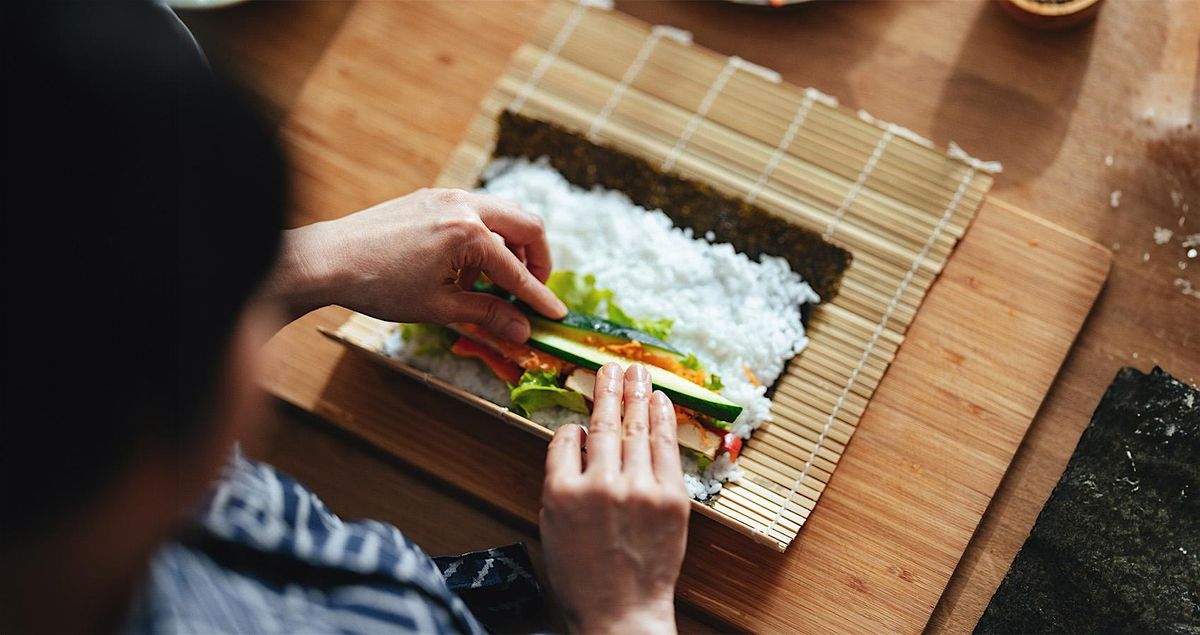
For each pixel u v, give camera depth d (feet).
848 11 2.63
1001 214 2.45
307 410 2.44
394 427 2.42
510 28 2.67
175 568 1.83
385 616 1.94
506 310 2.30
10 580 1.69
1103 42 2.55
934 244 2.44
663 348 2.32
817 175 2.49
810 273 2.43
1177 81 2.52
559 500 2.03
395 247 2.20
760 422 2.35
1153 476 2.27
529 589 2.27
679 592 2.31
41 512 1.59
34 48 1.51
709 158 2.52
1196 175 2.46
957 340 2.39
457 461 2.40
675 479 2.06
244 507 1.96
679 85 2.57
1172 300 2.40
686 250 2.44
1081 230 2.46
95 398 1.53
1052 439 2.36
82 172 1.50
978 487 2.32
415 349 2.38
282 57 2.66
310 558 1.94
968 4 2.61
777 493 2.31
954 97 2.56
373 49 2.66
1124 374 2.33
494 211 2.27
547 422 2.34
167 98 1.58
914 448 2.35
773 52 2.62
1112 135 2.50
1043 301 2.40
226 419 1.71
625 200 2.50
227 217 1.61
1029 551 2.27
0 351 1.47
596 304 2.41
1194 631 2.20
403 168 2.59
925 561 2.30
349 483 2.43
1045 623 2.24
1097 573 2.24
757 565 2.32
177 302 1.56
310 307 2.19
